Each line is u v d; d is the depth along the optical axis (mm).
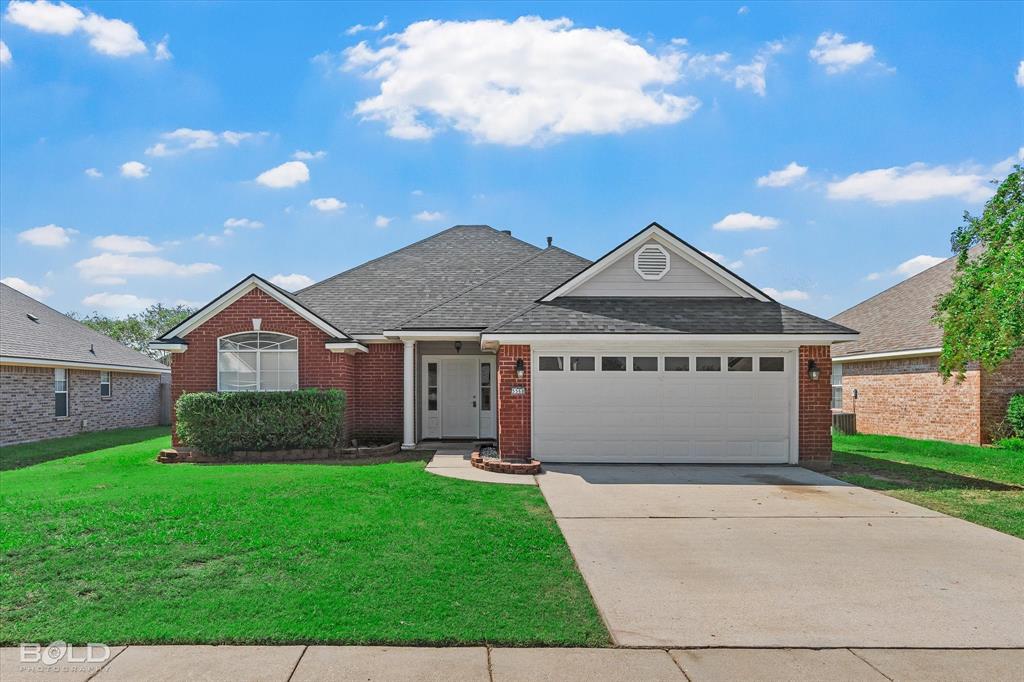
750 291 15016
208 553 6801
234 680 4336
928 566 6879
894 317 23688
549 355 14023
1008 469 13703
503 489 10695
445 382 18219
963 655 4840
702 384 13992
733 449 13930
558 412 13984
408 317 18016
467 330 15672
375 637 4965
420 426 17875
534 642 4949
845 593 6066
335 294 19312
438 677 4410
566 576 6414
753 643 4992
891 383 21797
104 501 8953
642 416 13961
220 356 15852
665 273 15180
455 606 5590
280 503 9078
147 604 5562
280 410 14539
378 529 7832
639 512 9195
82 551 6824
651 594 5977
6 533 7340
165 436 22312
